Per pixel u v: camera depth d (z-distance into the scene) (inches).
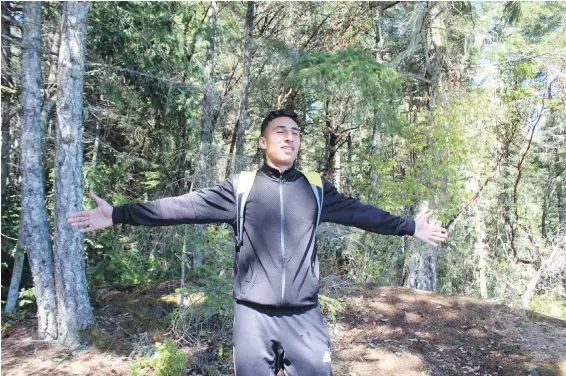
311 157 611.5
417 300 243.3
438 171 310.3
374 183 366.9
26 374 162.1
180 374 163.9
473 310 230.8
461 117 326.3
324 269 340.2
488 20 399.2
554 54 370.3
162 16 318.0
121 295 239.3
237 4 477.1
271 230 82.5
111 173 350.0
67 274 193.3
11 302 252.4
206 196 85.7
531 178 617.0
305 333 81.6
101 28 309.0
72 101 193.0
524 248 436.5
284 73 356.2
